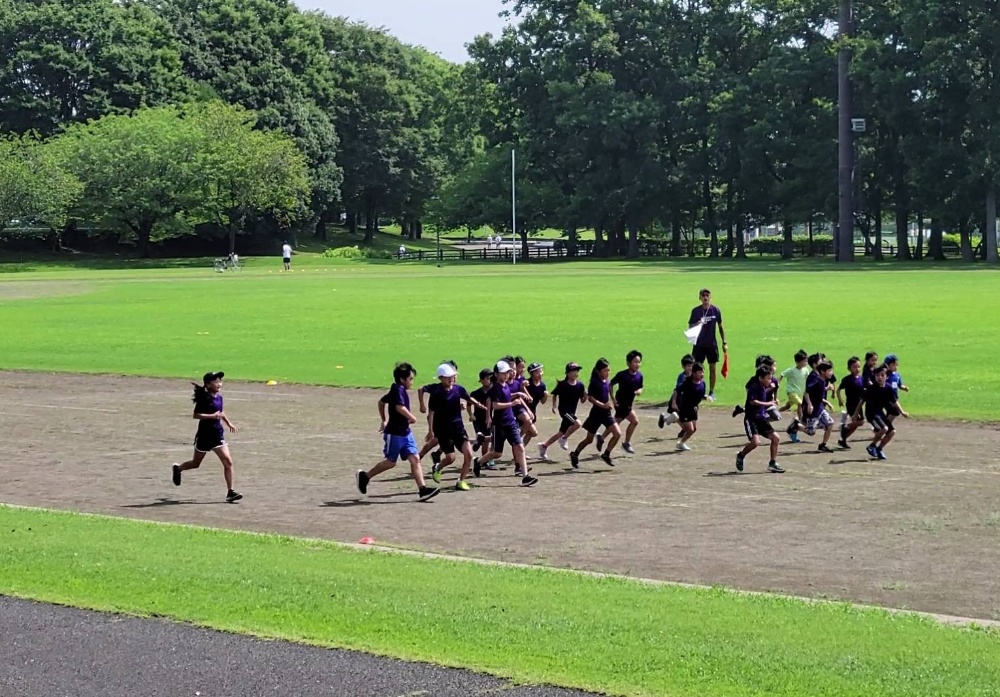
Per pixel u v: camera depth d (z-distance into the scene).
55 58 114.38
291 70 133.38
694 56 117.94
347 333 40.25
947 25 93.00
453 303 52.91
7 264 103.25
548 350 33.94
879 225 106.62
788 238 113.75
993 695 7.62
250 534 13.59
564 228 121.75
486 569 11.70
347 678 8.30
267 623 9.45
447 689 8.05
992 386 26.38
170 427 23.30
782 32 110.12
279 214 117.06
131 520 14.40
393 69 148.88
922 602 10.85
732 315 43.81
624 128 113.50
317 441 21.53
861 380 19.78
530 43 122.12
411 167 140.38
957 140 95.75
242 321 45.84
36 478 18.17
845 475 17.83
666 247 127.81
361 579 10.91
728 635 9.00
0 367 33.72
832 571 12.08
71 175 102.44
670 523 14.61
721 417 24.00
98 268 101.81
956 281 65.25
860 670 8.10
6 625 9.56
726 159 113.31
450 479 17.94
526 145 121.12
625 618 9.52
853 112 101.62
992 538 13.59
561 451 20.31
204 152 107.19
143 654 8.87
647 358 31.92
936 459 19.05
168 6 130.50
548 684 8.04
